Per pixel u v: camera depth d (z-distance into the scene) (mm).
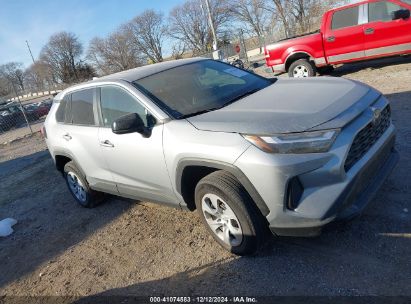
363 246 3391
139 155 4047
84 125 4957
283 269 3373
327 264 3293
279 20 39344
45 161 9805
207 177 3488
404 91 7859
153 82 4266
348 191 3029
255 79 4605
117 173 4578
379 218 3682
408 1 9500
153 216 5000
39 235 5410
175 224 4637
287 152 2996
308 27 36125
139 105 4066
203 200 3646
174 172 3705
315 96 3521
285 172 2988
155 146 3818
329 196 2980
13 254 5062
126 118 3727
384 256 3221
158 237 4461
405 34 9633
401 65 10539
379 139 3467
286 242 3689
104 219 5312
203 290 3412
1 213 6691
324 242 3562
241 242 3492
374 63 11922
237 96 4074
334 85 3785
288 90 3883
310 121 3080
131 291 3674
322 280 3143
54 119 5637
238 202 3291
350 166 3084
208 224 3764
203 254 3893
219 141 3289
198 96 4086
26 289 4207
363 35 10148
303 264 3367
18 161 10930
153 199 4324
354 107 3260
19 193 7570
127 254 4301
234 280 3418
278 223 3172
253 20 48625
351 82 3842
